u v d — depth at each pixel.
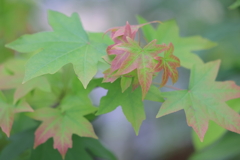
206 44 0.64
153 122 1.28
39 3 1.06
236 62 0.81
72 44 0.58
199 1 1.19
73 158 0.62
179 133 1.19
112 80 0.54
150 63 0.54
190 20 1.19
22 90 0.60
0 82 0.62
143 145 1.27
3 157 0.62
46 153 0.61
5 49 0.79
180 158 1.20
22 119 0.71
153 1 1.30
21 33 0.86
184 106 0.56
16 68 0.63
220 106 0.56
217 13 1.15
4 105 0.59
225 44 0.85
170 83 1.19
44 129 0.58
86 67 0.56
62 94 0.64
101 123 1.29
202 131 0.55
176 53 0.63
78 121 0.59
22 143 0.63
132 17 1.38
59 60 0.56
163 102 0.57
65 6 1.36
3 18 0.80
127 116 0.57
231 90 0.57
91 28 1.43
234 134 0.77
